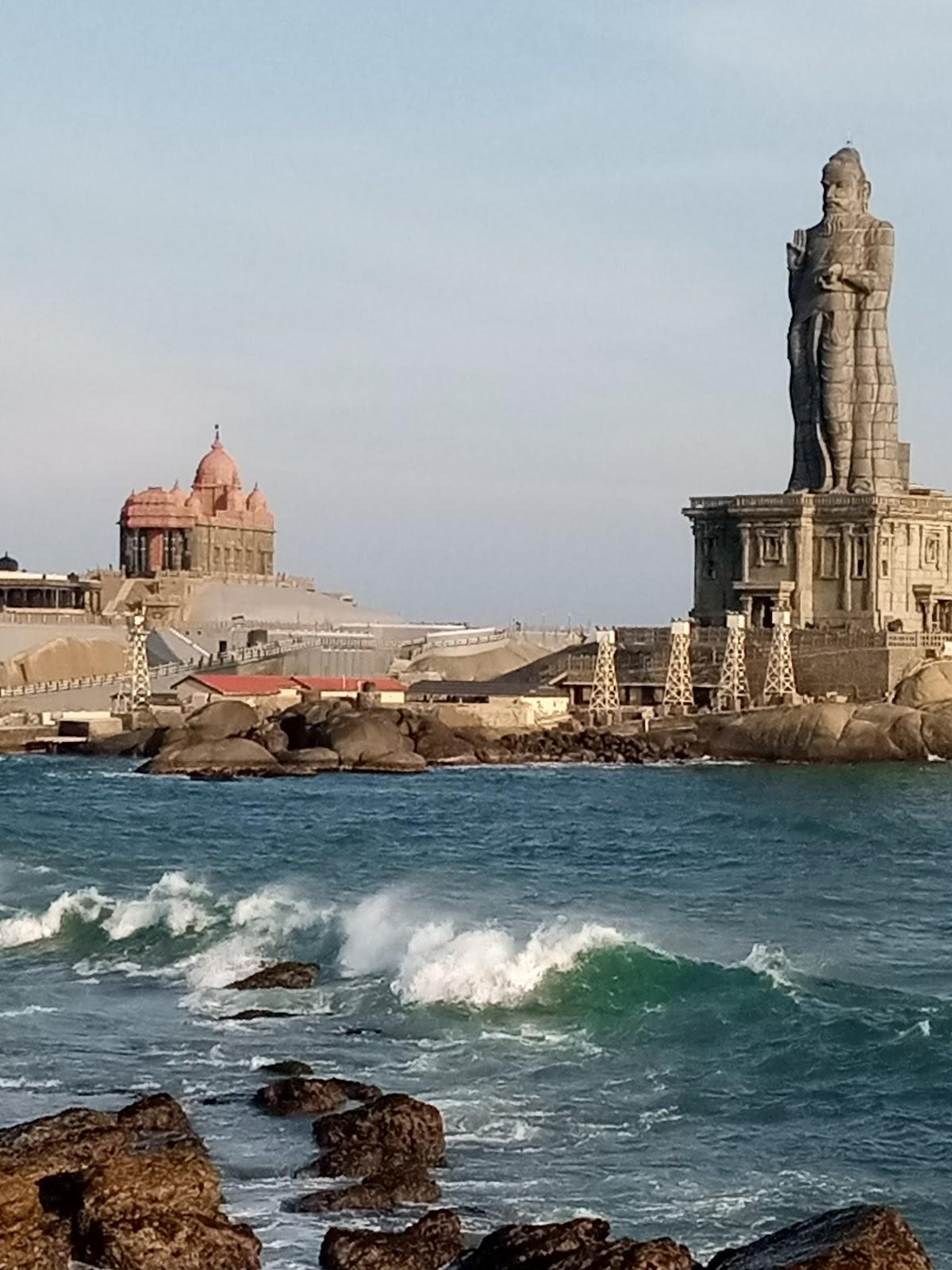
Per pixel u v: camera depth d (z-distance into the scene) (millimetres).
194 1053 52031
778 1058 49938
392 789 150625
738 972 57531
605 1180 41156
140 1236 35688
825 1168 41750
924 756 179500
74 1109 43219
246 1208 39625
